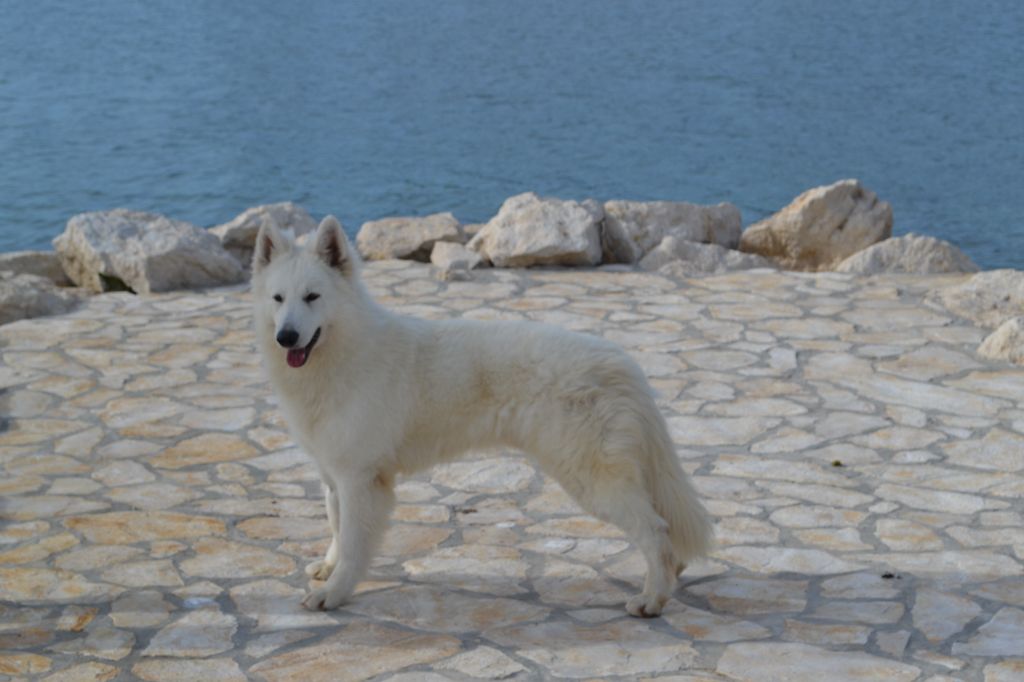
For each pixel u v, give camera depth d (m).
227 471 7.61
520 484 7.29
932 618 5.36
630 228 13.76
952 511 6.72
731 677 4.83
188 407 8.82
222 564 6.16
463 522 6.73
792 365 9.49
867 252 12.81
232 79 42.25
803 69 42.38
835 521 6.61
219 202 25.64
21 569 6.11
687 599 5.65
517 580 5.92
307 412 5.64
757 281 12.27
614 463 5.34
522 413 5.48
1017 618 5.34
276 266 5.62
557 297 11.73
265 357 5.75
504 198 25.97
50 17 60.12
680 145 31.06
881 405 8.55
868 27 52.47
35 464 7.74
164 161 29.58
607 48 49.06
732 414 8.45
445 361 5.61
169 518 6.82
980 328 10.39
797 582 5.82
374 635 5.32
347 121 34.94
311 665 5.04
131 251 12.41
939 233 22.33
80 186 26.91
